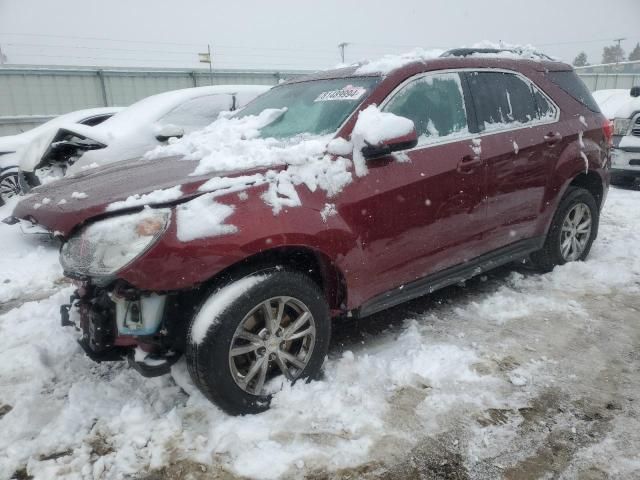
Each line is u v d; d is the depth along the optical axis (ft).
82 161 17.78
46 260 17.66
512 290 13.74
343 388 9.26
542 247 14.25
